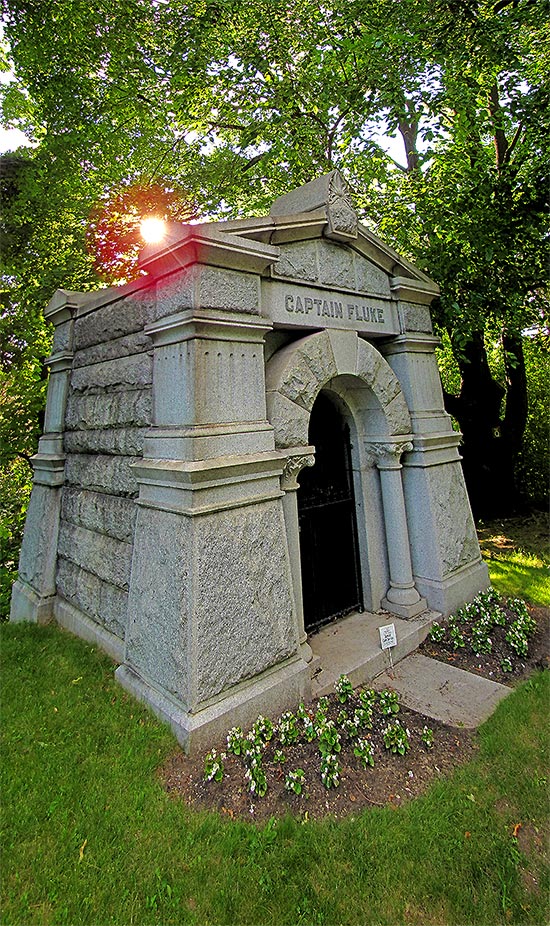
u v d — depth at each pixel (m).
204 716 2.81
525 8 5.55
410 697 3.52
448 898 1.98
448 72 5.85
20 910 1.91
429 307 5.68
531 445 10.47
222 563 2.99
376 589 4.85
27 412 8.52
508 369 9.69
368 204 7.82
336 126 7.62
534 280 6.47
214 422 3.10
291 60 7.45
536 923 1.88
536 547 7.38
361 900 1.98
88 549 4.56
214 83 7.82
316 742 2.87
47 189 8.44
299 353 3.81
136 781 2.58
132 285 3.88
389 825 2.33
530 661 4.04
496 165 7.72
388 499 4.89
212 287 3.13
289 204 4.55
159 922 1.88
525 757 2.78
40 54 7.68
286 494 3.73
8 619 6.17
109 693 3.43
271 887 2.02
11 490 10.20
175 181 9.30
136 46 8.02
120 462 4.07
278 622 3.29
